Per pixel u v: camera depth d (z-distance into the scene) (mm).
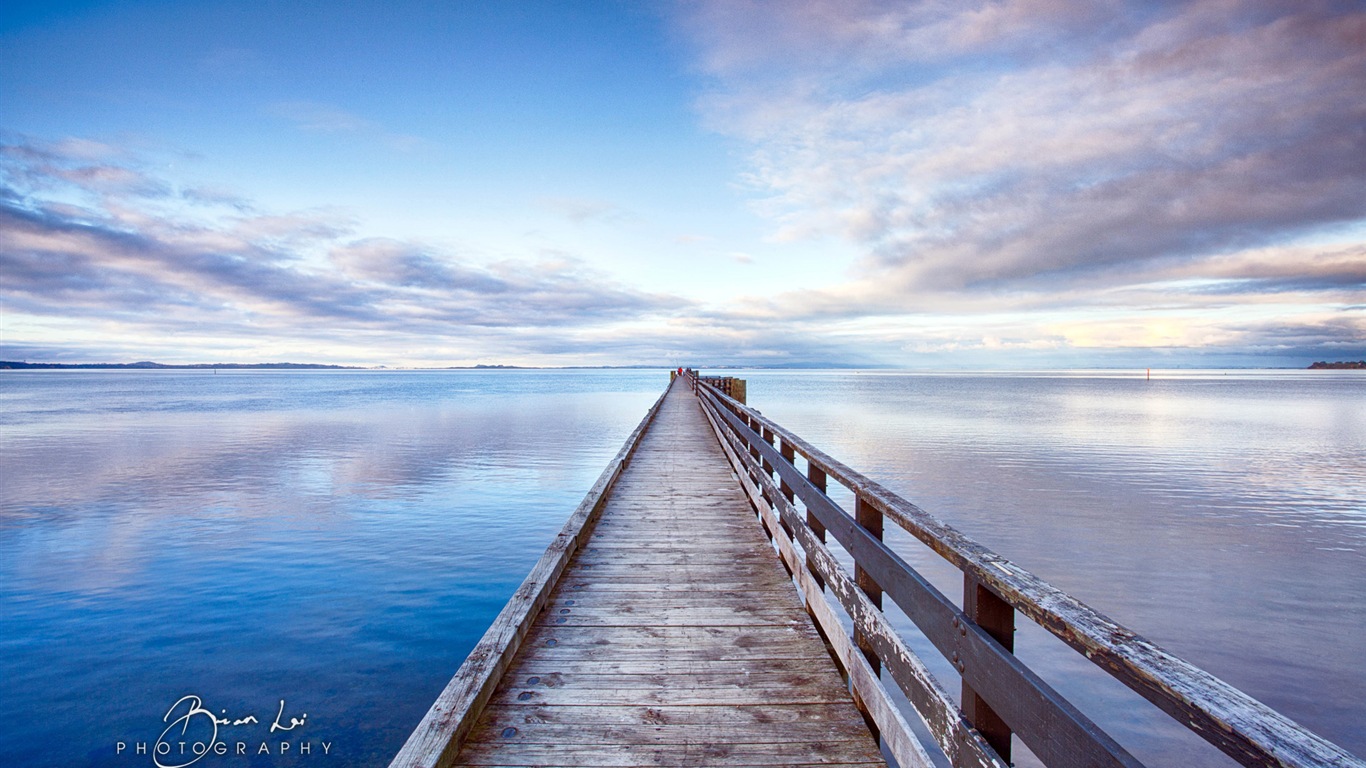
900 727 2086
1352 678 6305
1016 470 18109
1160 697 966
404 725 5223
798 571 3963
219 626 7215
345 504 13914
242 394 83562
